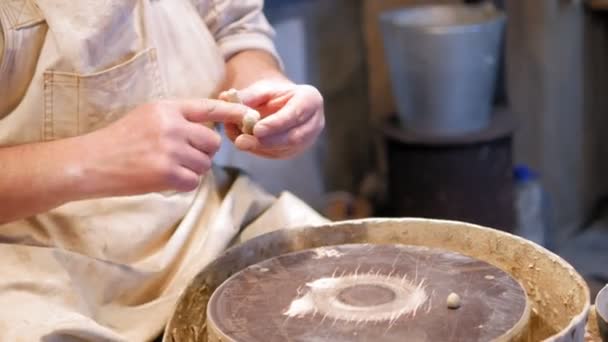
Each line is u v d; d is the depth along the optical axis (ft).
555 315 2.79
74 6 3.07
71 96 3.09
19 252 2.94
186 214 3.30
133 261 3.15
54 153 2.80
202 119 2.90
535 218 8.04
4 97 3.11
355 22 8.89
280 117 3.08
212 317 2.54
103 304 3.04
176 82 3.36
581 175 9.12
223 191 3.55
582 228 9.26
